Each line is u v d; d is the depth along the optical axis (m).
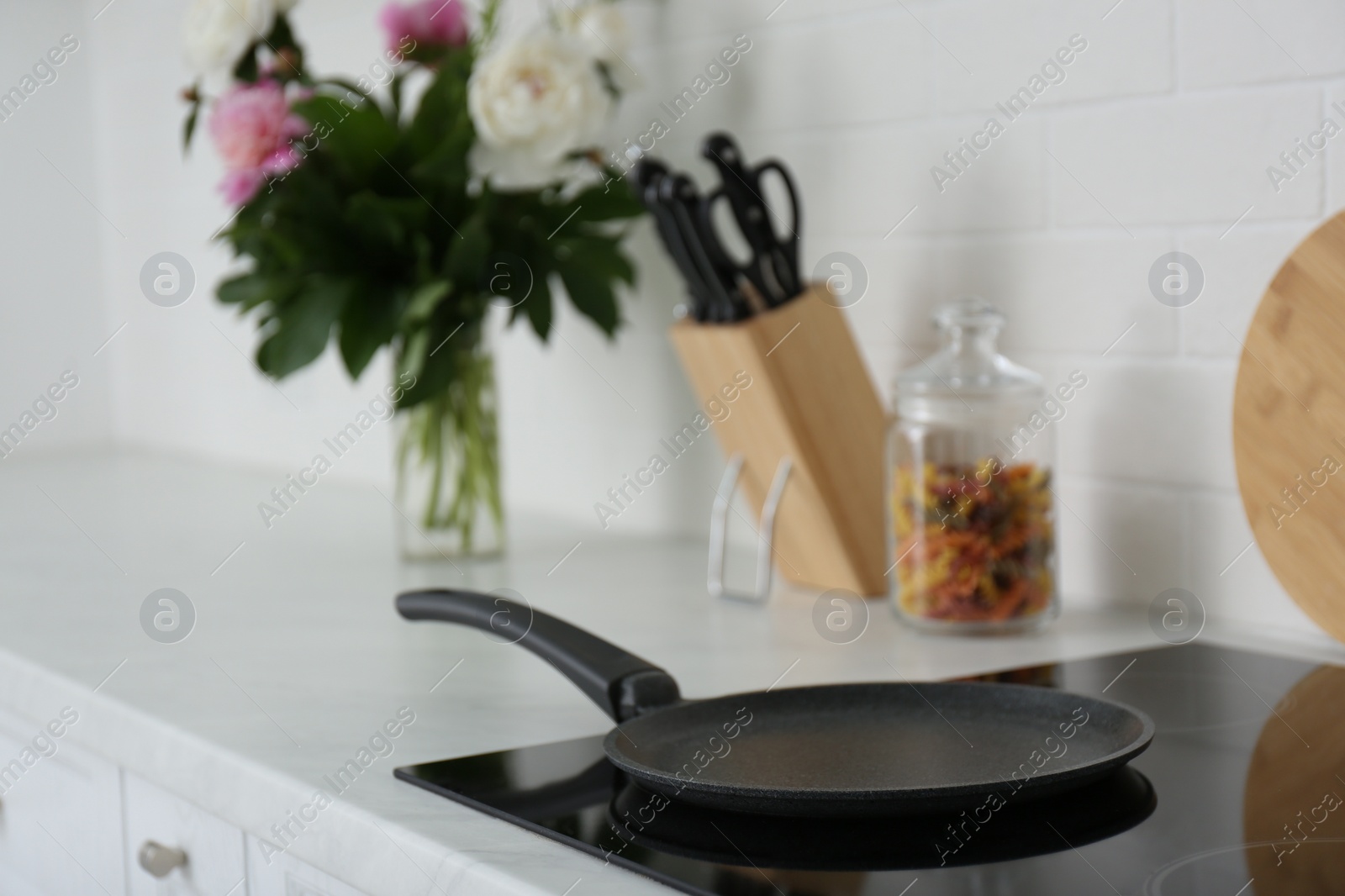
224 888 0.81
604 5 1.40
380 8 1.76
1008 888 0.55
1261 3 0.95
